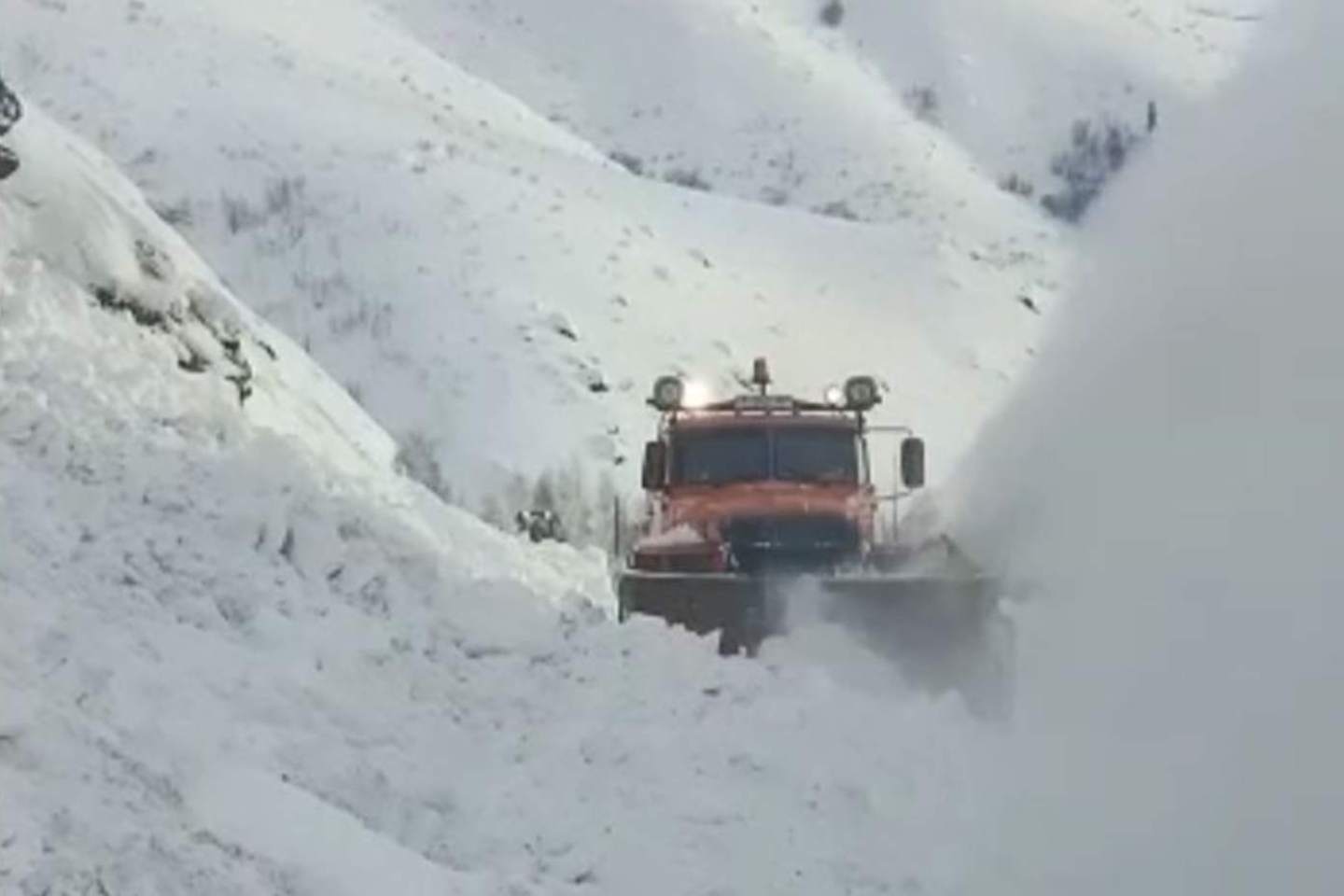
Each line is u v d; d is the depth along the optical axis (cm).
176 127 14950
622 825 2081
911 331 15162
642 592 2953
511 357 11444
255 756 2017
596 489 9025
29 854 1566
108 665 2053
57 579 2256
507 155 16675
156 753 1891
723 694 2416
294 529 2653
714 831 2088
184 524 2559
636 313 13088
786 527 3550
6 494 2405
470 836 2066
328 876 1761
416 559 2747
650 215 15950
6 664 1945
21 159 3647
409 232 13388
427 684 2425
